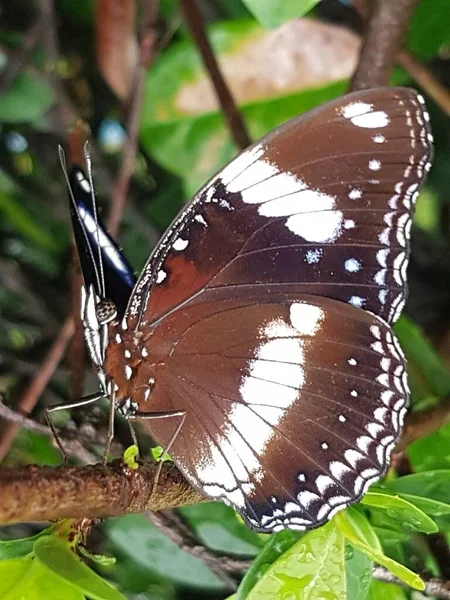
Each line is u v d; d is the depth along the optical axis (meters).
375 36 0.08
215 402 0.08
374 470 0.07
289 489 0.07
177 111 0.10
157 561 0.09
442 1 0.09
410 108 0.06
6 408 0.08
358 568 0.06
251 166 0.07
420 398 0.08
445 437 0.07
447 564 0.07
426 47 0.10
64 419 0.09
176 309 0.07
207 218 0.07
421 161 0.06
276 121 0.10
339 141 0.07
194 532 0.08
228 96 0.09
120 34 0.10
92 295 0.07
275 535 0.07
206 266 0.07
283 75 0.10
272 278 0.07
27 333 0.13
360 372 0.07
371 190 0.07
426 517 0.06
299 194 0.07
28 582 0.05
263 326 0.07
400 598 0.07
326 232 0.07
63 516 0.05
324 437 0.07
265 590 0.06
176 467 0.07
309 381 0.07
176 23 0.10
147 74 0.10
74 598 0.05
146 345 0.07
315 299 0.07
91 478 0.05
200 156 0.10
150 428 0.08
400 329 0.09
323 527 0.06
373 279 0.07
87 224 0.07
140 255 0.13
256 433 0.07
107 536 0.10
